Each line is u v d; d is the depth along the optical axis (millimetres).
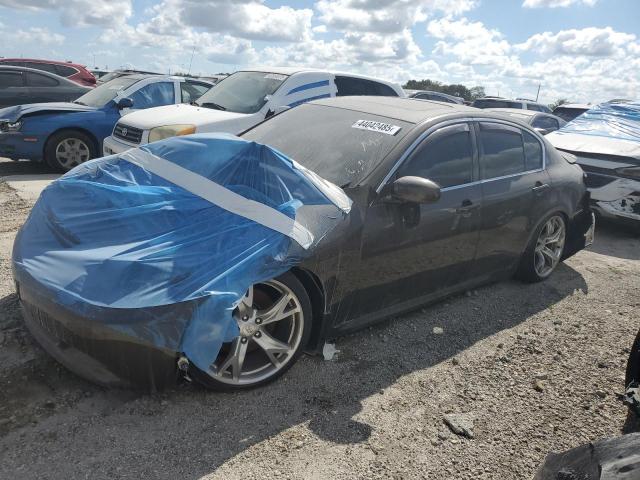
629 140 7887
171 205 3066
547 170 5234
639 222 7152
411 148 3883
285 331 3336
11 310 3822
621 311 4992
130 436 2791
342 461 2791
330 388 3383
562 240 5535
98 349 2711
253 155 3340
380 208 3619
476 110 4691
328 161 3896
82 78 15211
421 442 2996
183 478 2570
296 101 7996
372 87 8844
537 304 4984
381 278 3717
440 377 3641
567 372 3836
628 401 3027
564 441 3098
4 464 2527
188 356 2740
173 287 2719
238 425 2959
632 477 1881
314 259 3238
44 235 3094
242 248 2941
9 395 2998
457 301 4871
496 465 2873
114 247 2859
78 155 9336
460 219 4176
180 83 10328
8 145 8781
